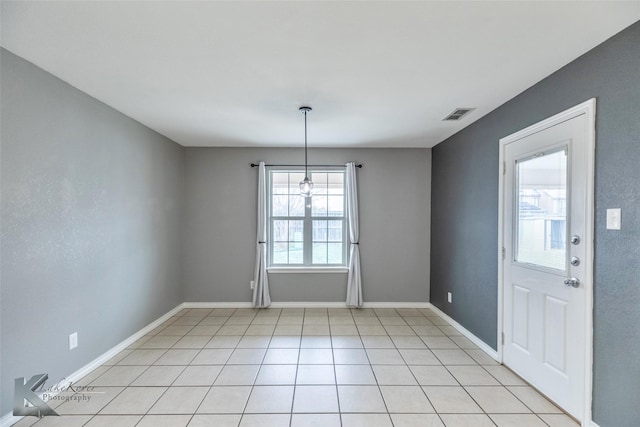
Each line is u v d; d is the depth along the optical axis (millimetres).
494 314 3051
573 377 2109
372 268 4762
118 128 3115
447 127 3664
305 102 2873
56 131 2359
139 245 3520
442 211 4320
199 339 3516
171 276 4324
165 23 1687
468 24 1701
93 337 2789
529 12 1596
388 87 2535
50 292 2318
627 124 1733
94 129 2771
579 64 2045
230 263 4723
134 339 3426
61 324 2424
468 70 2242
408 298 4777
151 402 2318
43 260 2254
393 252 4766
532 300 2520
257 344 3387
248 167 4723
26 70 2100
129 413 2188
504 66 2184
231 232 4723
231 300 4730
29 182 2139
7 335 2002
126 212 3266
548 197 2334
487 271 3174
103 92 2643
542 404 2303
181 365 2898
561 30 1754
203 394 2428
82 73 2289
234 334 3668
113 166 3047
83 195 2645
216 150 4707
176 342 3430
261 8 1566
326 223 4852
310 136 4117
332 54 2020
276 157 4742
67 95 2459
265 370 2811
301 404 2303
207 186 4707
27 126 2117
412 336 3621
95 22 1676
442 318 4262
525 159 2594
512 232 2771
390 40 1858
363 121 3438
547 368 2355
